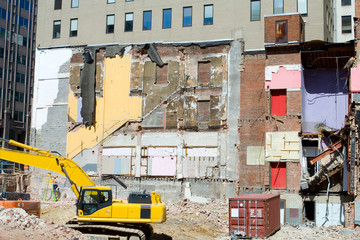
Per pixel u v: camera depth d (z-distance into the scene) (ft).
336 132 138.41
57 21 194.18
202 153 153.79
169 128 158.92
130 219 92.53
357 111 128.26
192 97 157.58
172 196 154.81
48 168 94.48
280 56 145.07
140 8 184.55
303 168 140.36
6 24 289.33
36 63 183.21
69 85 175.32
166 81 161.99
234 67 153.69
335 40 221.05
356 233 120.37
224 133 152.05
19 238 73.56
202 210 138.92
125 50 168.04
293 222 137.49
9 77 288.51
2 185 157.89
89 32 189.06
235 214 110.11
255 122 148.25
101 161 165.68
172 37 178.29
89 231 93.76
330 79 151.74
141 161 160.56
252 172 146.00
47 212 133.49
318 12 168.86
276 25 144.66
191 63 159.22
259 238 107.86
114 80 168.35
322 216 135.33
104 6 189.26
